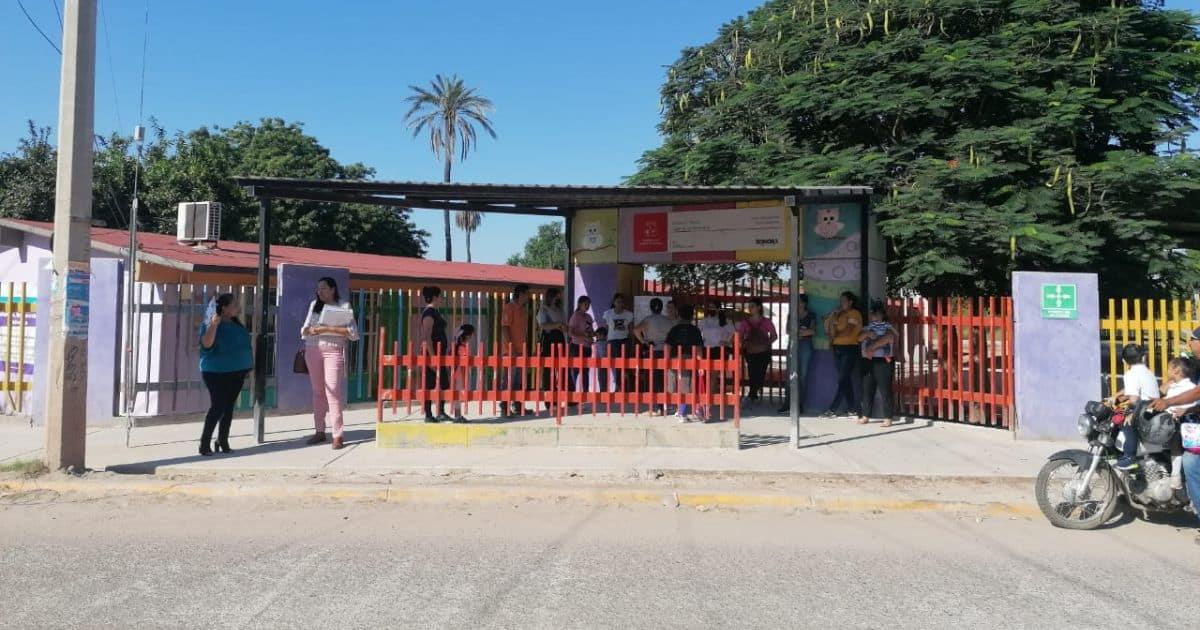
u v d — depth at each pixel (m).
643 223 13.15
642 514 7.03
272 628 4.37
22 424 11.36
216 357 8.85
